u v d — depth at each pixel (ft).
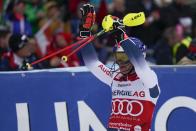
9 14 94.38
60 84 53.67
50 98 53.36
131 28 92.99
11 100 52.39
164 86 54.44
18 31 89.86
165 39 83.82
